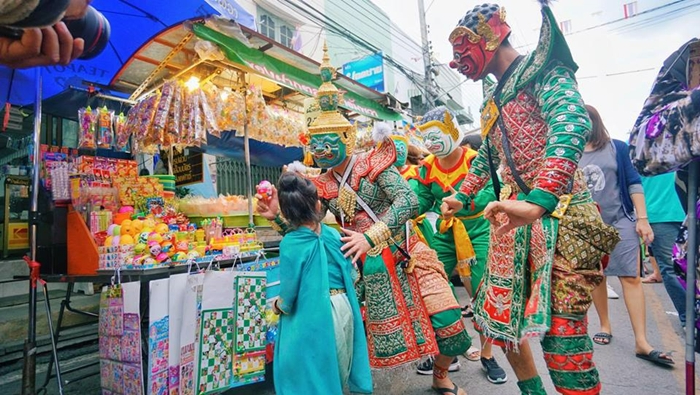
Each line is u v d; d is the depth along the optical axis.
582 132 1.15
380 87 11.28
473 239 2.58
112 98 3.39
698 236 1.30
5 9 0.59
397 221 1.81
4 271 4.31
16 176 4.75
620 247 2.78
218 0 3.75
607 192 2.87
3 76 2.90
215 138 4.75
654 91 1.33
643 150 1.30
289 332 1.70
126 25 3.38
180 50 3.27
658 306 4.06
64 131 4.66
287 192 1.77
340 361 1.70
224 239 2.68
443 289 2.03
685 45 1.22
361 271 2.05
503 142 1.50
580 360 1.32
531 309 1.36
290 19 9.93
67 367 3.01
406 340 1.88
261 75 3.32
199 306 2.17
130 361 2.04
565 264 1.39
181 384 2.05
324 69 2.06
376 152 2.07
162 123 2.77
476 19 1.46
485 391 2.35
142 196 2.86
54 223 2.49
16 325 3.33
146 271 2.09
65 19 0.83
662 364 2.49
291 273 1.70
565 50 1.27
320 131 1.98
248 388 2.59
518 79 1.40
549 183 1.10
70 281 2.30
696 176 1.30
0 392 2.56
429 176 2.65
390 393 2.31
